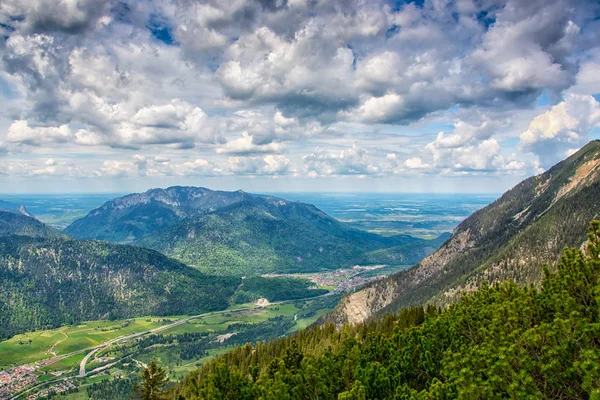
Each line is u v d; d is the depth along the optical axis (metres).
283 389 59.12
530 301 53.16
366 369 59.06
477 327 59.25
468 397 39.38
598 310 42.06
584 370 33.56
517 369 40.09
